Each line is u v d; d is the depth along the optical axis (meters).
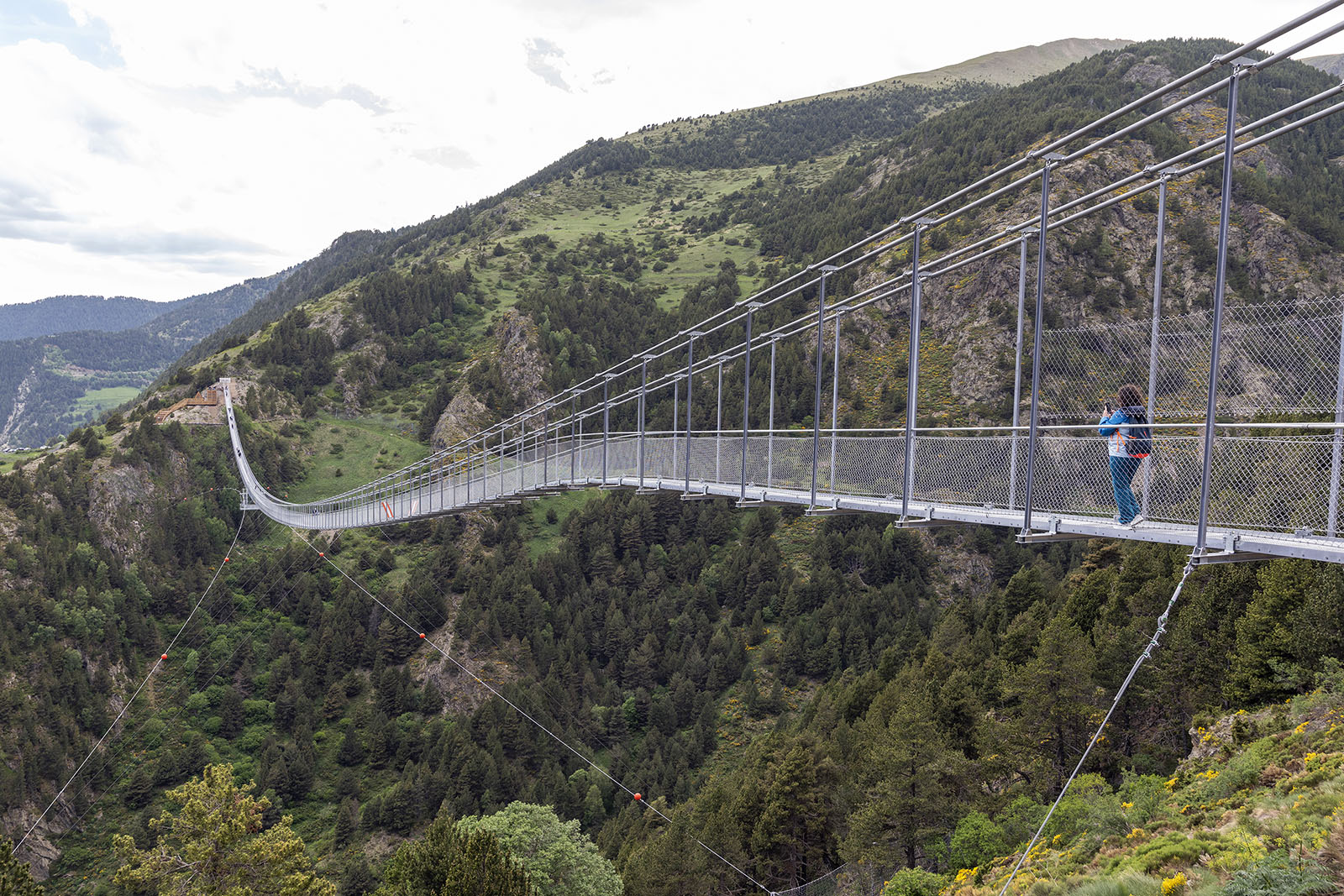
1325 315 9.66
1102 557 51.72
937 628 60.28
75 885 70.12
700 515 101.44
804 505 20.12
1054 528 12.71
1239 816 13.68
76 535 100.19
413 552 102.44
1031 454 13.11
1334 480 9.13
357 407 143.75
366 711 80.44
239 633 93.06
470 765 70.19
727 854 39.50
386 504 56.25
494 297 176.12
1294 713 19.78
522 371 141.38
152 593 97.56
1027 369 73.25
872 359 91.31
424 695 81.94
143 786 76.06
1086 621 43.34
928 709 35.81
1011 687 34.34
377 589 95.75
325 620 90.56
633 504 102.19
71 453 109.50
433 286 169.00
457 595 94.69
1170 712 32.12
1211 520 10.42
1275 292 65.25
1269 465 9.87
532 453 43.78
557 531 106.50
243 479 114.19
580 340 149.62
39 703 81.19
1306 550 9.14
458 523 104.38
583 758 74.81
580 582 95.88
